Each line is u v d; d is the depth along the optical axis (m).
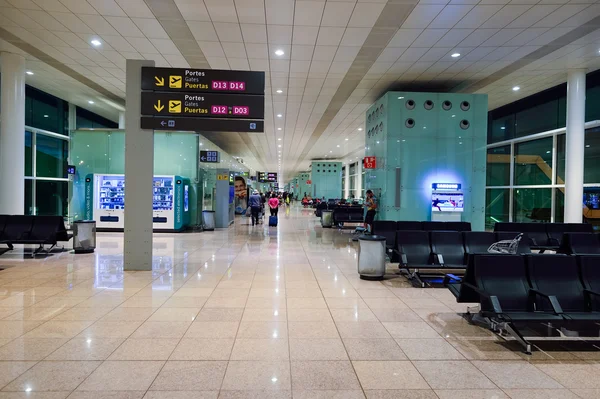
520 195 15.28
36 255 9.36
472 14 7.74
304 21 8.11
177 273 7.43
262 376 3.27
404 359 3.65
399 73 11.57
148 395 2.94
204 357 3.64
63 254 9.51
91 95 15.12
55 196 16.50
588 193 11.59
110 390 3.01
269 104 15.49
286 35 8.82
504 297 4.36
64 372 3.30
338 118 18.27
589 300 4.34
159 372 3.32
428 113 12.39
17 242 9.12
